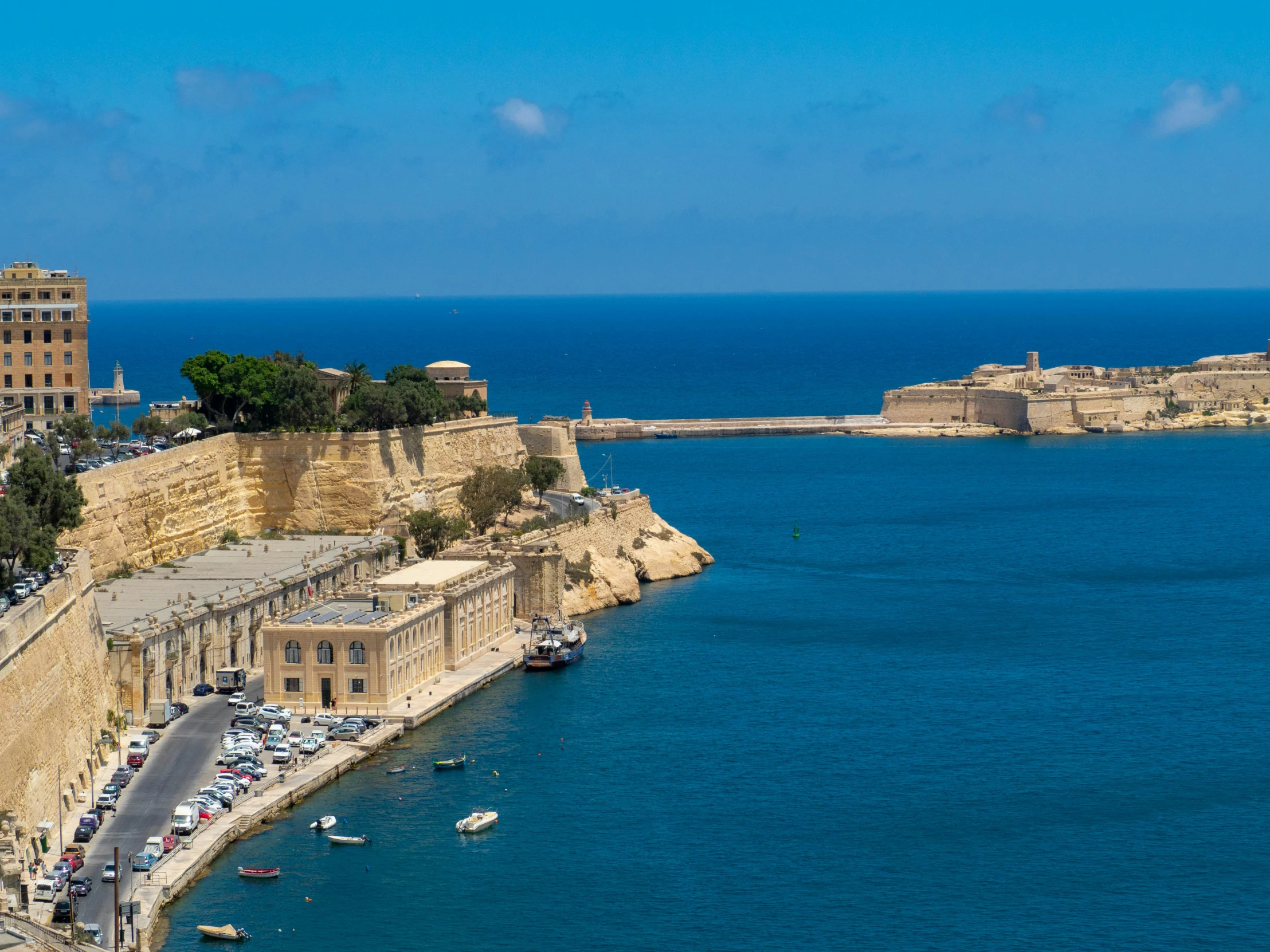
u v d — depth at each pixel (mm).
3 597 189375
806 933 174500
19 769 170500
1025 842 197875
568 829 198500
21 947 134875
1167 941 173625
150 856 174000
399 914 174875
